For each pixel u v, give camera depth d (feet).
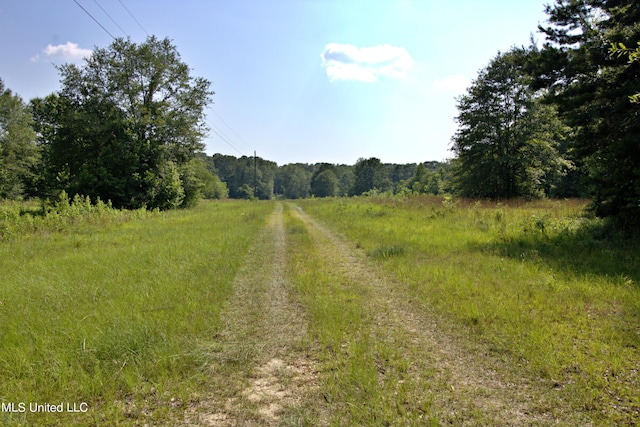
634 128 29.86
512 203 69.05
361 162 329.93
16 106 122.72
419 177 240.32
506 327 14.69
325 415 9.61
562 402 9.95
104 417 9.53
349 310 17.37
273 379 11.57
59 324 14.57
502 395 10.41
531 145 91.30
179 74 95.61
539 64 34.68
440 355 12.98
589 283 19.26
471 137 98.07
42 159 92.68
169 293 18.83
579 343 13.12
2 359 11.77
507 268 23.08
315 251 32.86
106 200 84.07
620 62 29.55
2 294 18.51
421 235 37.17
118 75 84.53
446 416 9.43
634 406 9.57
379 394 10.36
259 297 19.80
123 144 84.69
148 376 11.47
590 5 33.60
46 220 47.32
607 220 32.83
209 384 11.27
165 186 90.89
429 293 19.51
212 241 35.29
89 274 22.29
